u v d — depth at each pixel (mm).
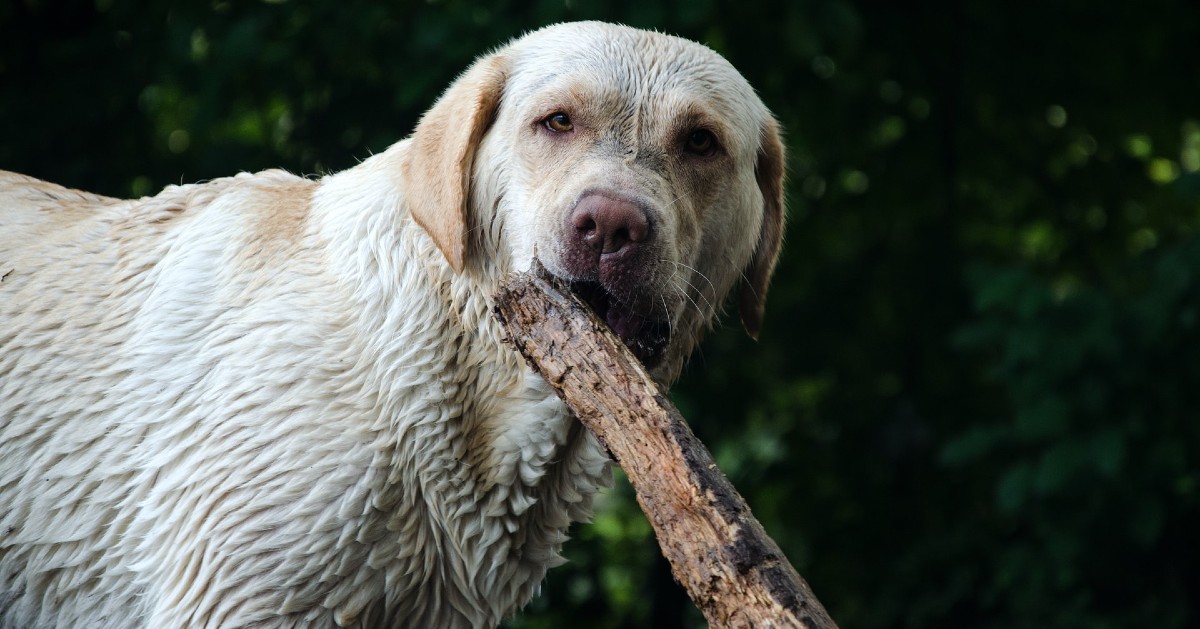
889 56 11562
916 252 12086
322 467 4551
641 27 8336
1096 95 11992
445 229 4680
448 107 4906
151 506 4766
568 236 4441
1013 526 10609
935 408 11727
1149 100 11906
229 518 4535
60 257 5352
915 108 11945
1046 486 8633
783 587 3262
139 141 9805
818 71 11086
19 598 5141
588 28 4973
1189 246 8867
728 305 6113
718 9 9469
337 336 4719
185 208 5344
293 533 4508
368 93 9547
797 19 8773
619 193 4418
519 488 4871
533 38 5035
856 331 12000
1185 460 8742
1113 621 9281
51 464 5012
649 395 3748
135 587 4840
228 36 8836
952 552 10586
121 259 5258
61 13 9664
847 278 11992
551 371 3969
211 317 4918
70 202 5711
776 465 11594
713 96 4945
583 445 4973
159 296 5031
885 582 10938
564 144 4727
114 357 5023
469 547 4852
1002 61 12031
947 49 11672
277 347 4699
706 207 4973
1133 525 8805
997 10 11727
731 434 11250
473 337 4781
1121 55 11750
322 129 9617
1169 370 8789
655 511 3564
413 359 4711
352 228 4891
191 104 9695
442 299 4789
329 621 4621
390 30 9367
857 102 11539
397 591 4734
